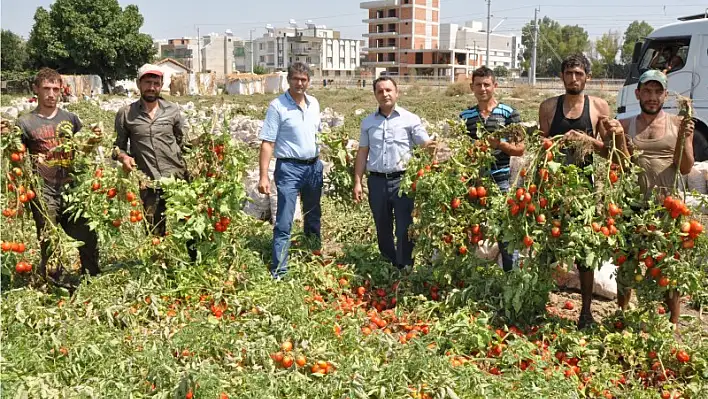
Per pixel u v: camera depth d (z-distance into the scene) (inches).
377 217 270.1
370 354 188.2
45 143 235.3
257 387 162.7
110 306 214.5
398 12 3786.9
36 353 179.9
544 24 3914.9
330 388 167.8
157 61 2691.9
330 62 5017.2
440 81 2763.3
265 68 4448.8
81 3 2011.6
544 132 225.8
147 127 245.9
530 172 206.5
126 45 2048.5
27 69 2308.1
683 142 201.2
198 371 164.1
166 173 250.5
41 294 218.7
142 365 179.0
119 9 2070.6
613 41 3511.3
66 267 257.3
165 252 238.8
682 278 198.1
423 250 238.1
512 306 220.1
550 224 205.3
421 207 236.4
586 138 204.5
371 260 276.7
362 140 268.5
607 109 222.8
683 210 195.8
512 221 208.2
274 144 269.4
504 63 4822.8
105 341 191.5
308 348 186.1
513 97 1624.0
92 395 163.0
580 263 211.5
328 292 248.4
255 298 227.6
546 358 189.2
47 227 236.7
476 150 230.5
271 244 296.5
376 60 3919.8
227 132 248.5
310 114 269.7
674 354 191.6
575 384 175.5
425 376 171.0
